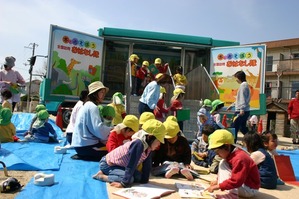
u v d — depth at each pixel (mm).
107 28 11953
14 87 9992
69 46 10641
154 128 4273
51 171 4844
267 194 4480
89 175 4707
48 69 10234
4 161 4977
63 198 3580
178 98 9133
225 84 11805
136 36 12078
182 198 3854
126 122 4941
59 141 7836
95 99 6180
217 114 8242
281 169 5555
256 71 11344
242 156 3875
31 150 6410
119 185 4148
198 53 13062
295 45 28203
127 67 10898
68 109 10734
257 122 12844
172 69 12953
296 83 28156
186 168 5094
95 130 5715
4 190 3748
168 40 12258
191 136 10492
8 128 7348
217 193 4133
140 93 11117
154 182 4617
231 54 11836
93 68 11344
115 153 4445
